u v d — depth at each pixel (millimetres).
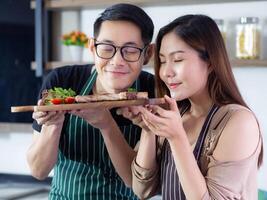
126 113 1110
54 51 2877
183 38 1049
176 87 1082
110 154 1293
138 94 1107
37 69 2760
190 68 1055
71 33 2688
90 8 2754
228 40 2408
